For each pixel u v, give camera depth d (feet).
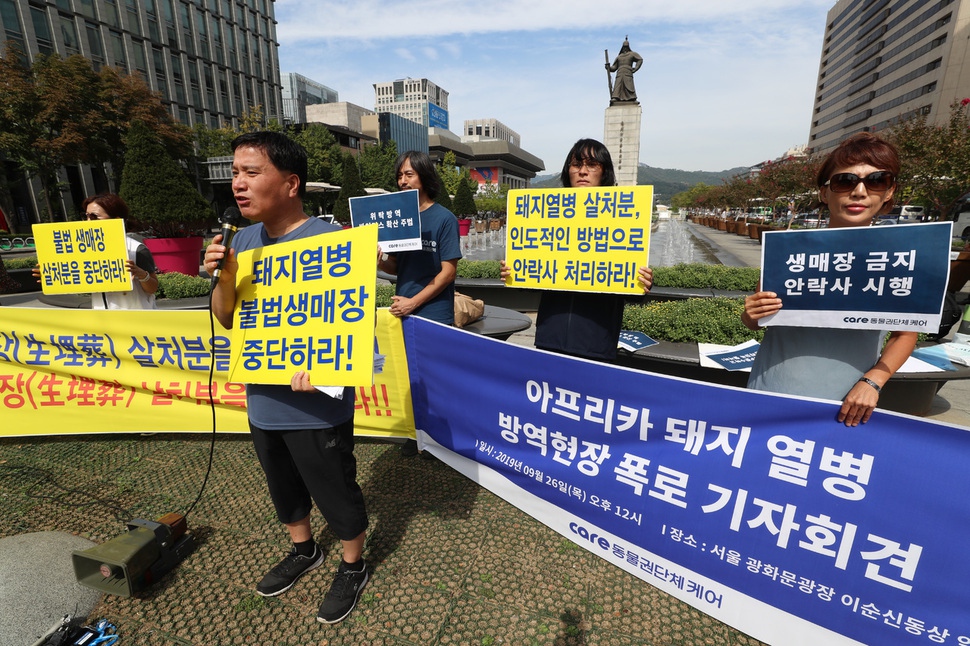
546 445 7.08
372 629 6.00
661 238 79.56
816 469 4.98
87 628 5.98
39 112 67.97
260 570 7.04
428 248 9.37
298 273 5.74
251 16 162.20
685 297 21.57
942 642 4.55
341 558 7.20
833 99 327.06
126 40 117.08
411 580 6.79
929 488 4.46
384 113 237.86
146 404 11.07
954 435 4.29
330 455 5.96
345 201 65.87
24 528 7.96
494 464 7.93
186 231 31.04
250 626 6.08
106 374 10.94
